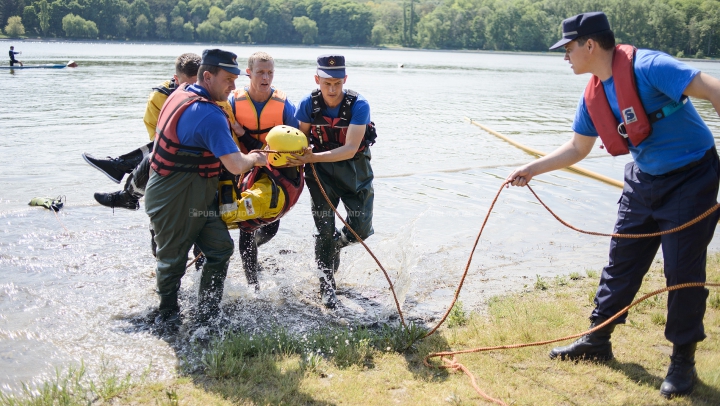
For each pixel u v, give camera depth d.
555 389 4.09
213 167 4.72
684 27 128.38
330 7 150.75
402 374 4.29
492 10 156.38
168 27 132.62
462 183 10.12
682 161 3.90
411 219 8.09
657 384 4.16
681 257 3.91
